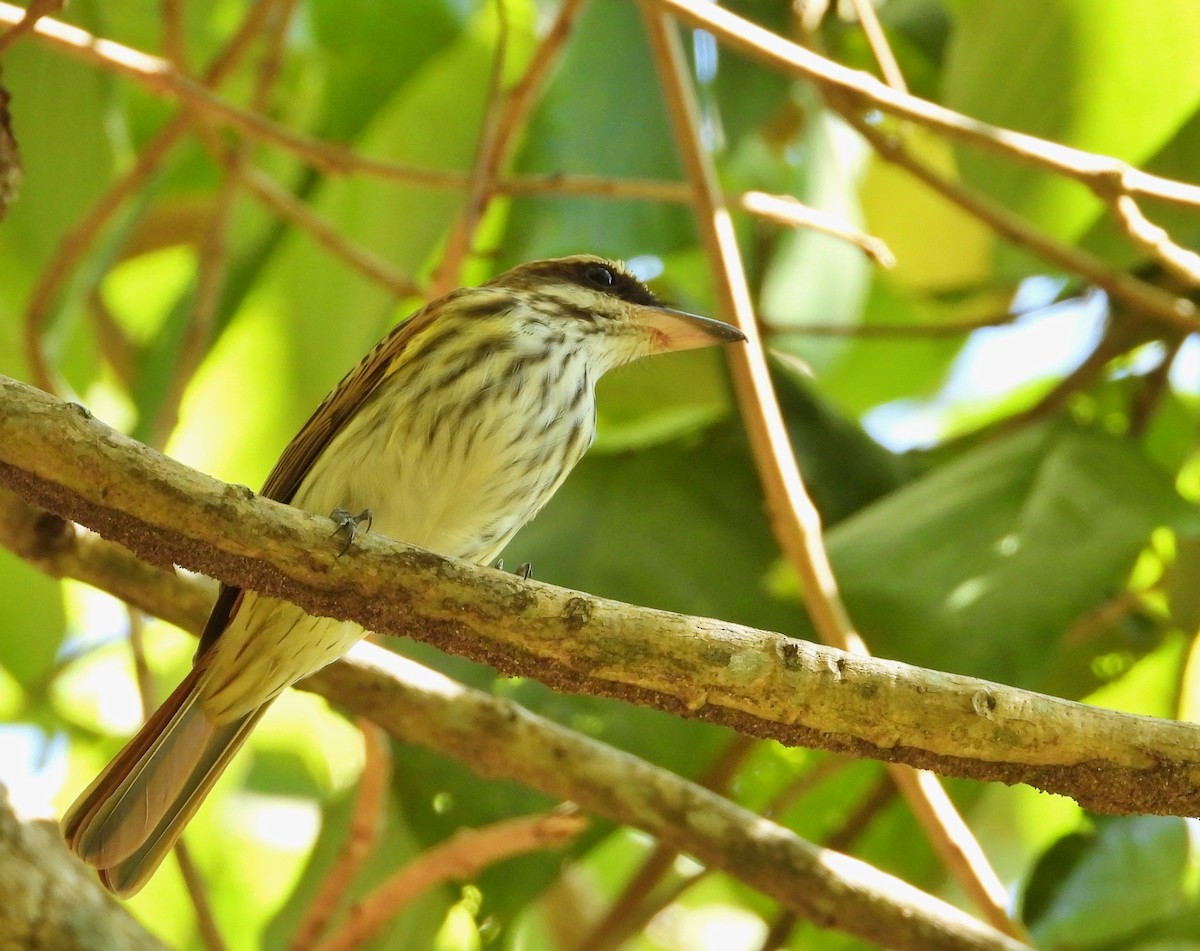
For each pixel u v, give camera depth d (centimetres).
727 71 1096
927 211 1303
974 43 994
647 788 856
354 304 1155
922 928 830
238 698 812
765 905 1175
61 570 870
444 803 946
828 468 1070
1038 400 1259
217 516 599
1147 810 617
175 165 1302
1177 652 1085
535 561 1001
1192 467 1219
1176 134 1044
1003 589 911
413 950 1046
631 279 962
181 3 1035
